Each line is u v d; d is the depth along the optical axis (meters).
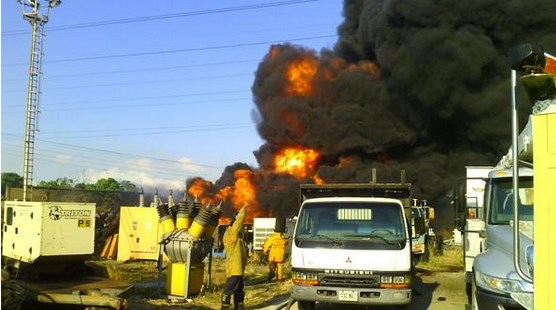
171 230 11.25
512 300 6.22
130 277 15.19
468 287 10.52
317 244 9.26
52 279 8.80
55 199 23.81
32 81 29.67
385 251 8.98
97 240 20.89
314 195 11.72
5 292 7.06
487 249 7.87
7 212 8.92
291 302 9.95
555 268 3.87
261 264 20.64
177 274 11.05
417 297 11.93
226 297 9.85
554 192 3.93
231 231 10.02
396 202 9.63
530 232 6.82
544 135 4.01
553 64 4.56
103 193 25.66
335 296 8.92
